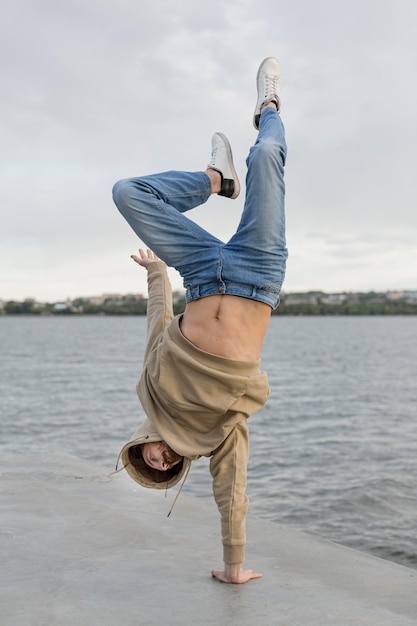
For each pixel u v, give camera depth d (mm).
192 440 3068
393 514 7348
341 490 8422
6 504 4629
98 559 3631
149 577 3381
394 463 10109
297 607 3021
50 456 6191
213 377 2867
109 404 18719
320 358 43844
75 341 77312
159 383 2926
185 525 4285
